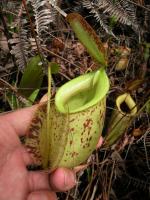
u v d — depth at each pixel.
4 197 0.20
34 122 0.18
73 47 0.30
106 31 0.28
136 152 0.27
